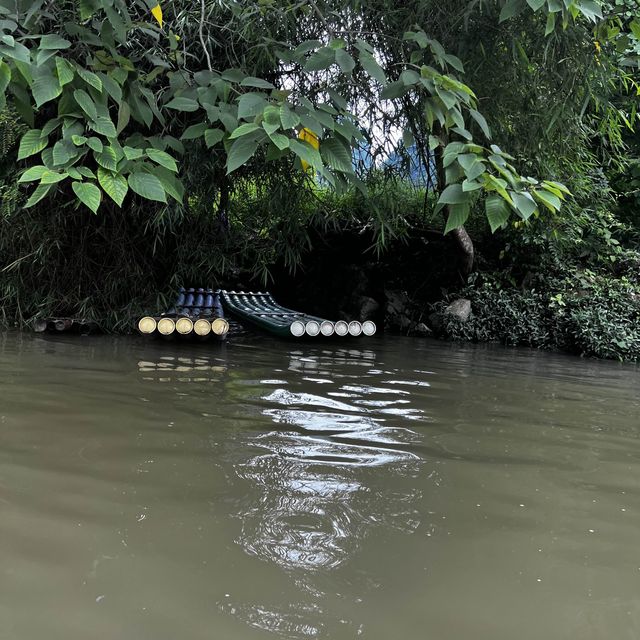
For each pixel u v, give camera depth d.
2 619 1.27
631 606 1.45
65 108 2.41
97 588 1.41
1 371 3.95
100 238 6.63
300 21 4.95
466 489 2.19
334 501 2.01
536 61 5.23
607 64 5.02
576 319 7.08
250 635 1.25
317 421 3.07
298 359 5.22
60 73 2.25
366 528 1.81
